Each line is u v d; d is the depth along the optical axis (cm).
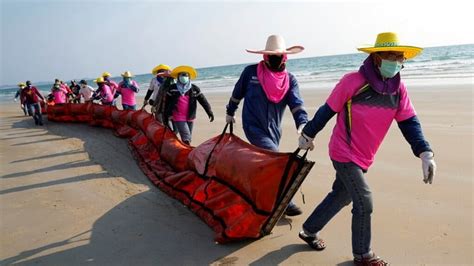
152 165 643
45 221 466
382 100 283
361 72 282
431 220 393
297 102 412
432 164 278
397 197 459
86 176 646
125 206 495
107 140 945
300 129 389
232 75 6244
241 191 384
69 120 1333
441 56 4422
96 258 367
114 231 423
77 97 1630
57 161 772
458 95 1206
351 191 301
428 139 704
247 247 365
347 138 296
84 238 411
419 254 335
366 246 309
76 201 529
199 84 4272
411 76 2220
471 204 419
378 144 300
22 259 375
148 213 465
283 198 349
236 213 385
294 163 338
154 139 673
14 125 1424
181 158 571
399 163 588
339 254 343
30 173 695
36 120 1366
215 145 462
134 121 895
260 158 367
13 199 559
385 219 405
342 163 299
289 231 392
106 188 574
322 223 342
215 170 432
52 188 596
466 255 327
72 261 365
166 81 682
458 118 859
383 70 274
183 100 664
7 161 808
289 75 425
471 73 2011
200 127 1077
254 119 421
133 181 599
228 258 348
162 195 524
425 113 966
